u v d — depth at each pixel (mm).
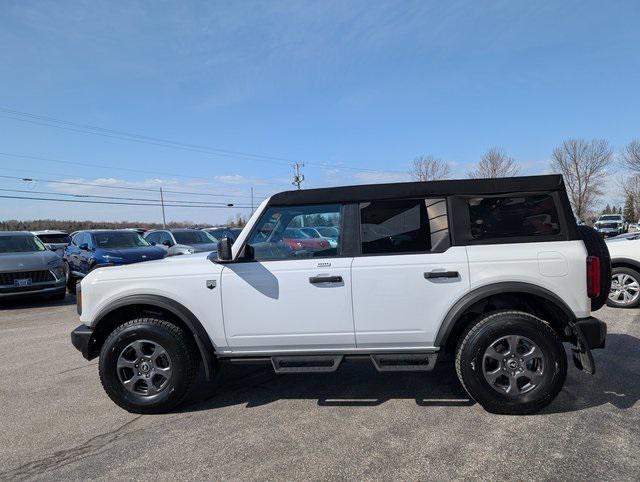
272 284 3932
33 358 6039
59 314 9523
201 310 3994
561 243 3791
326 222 4051
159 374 4031
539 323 3674
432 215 3920
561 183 3855
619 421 3553
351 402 4129
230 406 4164
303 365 4012
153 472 3104
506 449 3197
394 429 3564
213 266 4051
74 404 4367
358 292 3855
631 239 7617
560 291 3727
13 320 9008
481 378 3691
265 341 3977
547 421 3596
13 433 3791
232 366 5324
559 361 3650
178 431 3703
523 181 3879
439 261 3807
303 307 3908
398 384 4531
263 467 3102
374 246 3939
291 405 4125
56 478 3076
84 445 3533
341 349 3951
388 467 3035
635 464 2957
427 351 3883
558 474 2879
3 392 4754
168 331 3979
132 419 3980
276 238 4102
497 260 3762
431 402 4055
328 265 3902
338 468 3049
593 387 4242
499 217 3893
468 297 3752
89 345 4148
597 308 4059
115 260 12016
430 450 3227
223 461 3203
